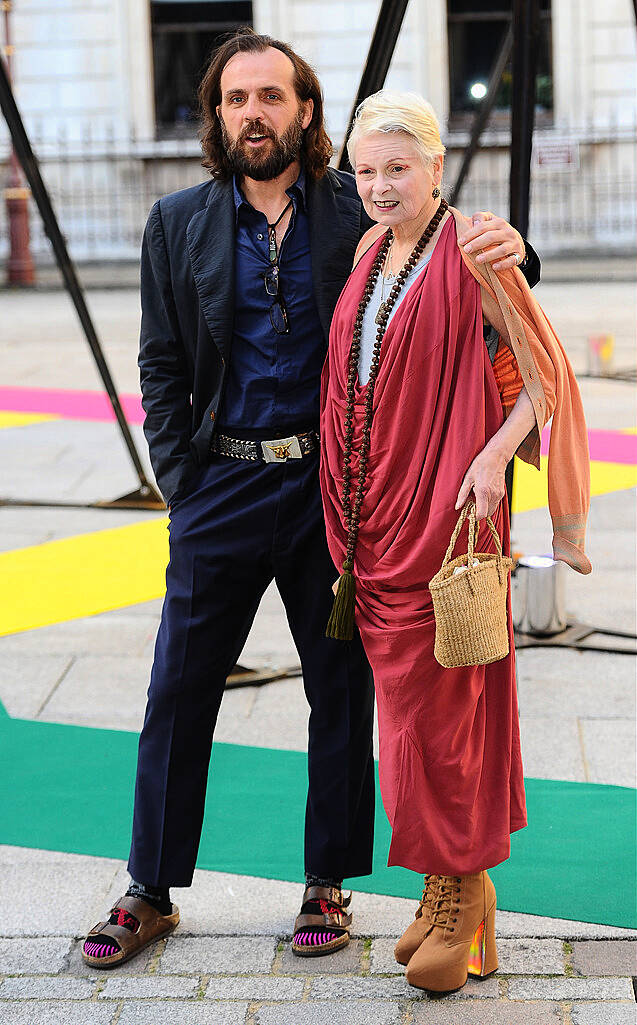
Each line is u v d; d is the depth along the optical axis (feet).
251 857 10.28
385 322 8.05
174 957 9.00
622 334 41.65
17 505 21.65
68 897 9.77
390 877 9.98
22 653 14.98
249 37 8.71
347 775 9.09
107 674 14.29
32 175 18.31
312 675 9.15
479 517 7.77
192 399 9.37
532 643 14.87
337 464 8.36
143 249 9.16
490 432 7.93
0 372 37.06
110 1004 8.43
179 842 9.09
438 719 8.11
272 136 8.46
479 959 8.53
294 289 8.78
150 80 68.54
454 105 67.72
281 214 8.79
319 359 8.87
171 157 68.44
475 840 8.33
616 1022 8.08
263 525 8.95
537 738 12.37
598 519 19.94
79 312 19.93
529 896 9.55
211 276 8.75
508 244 7.73
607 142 65.82
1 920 9.48
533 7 12.42
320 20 67.21
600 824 10.62
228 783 11.50
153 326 9.17
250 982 8.66
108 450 26.22
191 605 9.01
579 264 63.98
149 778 9.10
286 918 9.45
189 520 9.05
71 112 68.54
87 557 18.70
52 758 12.12
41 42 67.97
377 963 8.85
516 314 7.78
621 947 8.91
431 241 8.06
